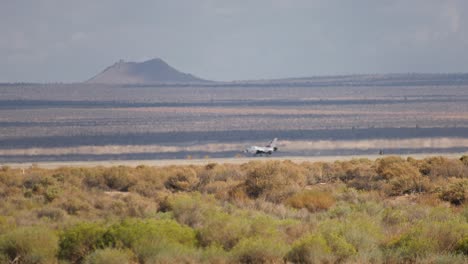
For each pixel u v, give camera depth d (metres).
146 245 46.22
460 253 44.84
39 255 46.38
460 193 77.25
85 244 47.47
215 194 89.88
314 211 74.06
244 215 64.69
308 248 44.88
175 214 65.44
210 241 49.75
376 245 48.59
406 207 70.50
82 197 88.31
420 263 43.22
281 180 88.75
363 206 69.06
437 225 48.66
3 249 47.19
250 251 45.22
